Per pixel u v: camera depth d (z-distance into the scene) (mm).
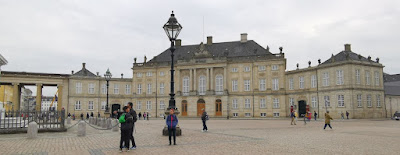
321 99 68062
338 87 64500
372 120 56750
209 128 34594
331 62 66500
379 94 66750
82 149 16875
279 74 75312
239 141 20125
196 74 81625
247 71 78375
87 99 84688
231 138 22188
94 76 86875
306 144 18297
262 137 22875
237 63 79375
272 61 76000
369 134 25344
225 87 78312
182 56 86562
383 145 17766
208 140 20891
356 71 63938
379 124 42375
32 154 15086
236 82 79125
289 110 74625
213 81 79750
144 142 19906
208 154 14547
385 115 67062
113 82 88000
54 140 21812
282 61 75125
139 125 43062
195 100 79938
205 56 81000
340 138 21906
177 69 83375
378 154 14445
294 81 74375
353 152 15047
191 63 81312
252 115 76688
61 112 29828
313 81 70312
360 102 63344
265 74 76688
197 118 75812
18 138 23188
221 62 79062
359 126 37469
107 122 35000
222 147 17094
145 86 87000
